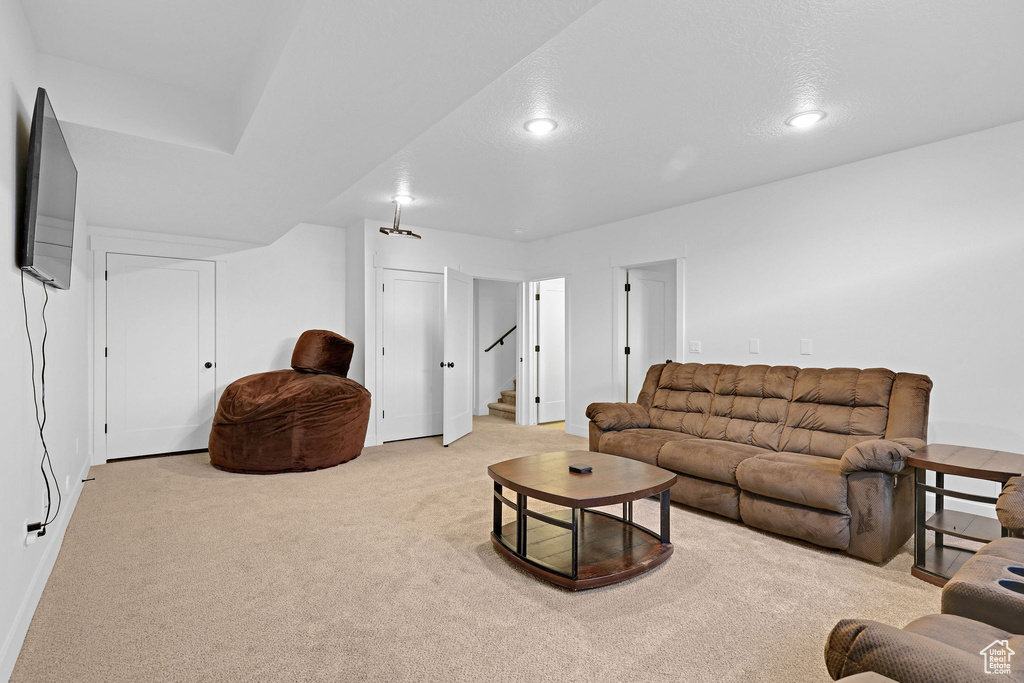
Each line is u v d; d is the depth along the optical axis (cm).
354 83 201
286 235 552
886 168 349
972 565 142
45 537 236
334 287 579
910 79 252
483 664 178
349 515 328
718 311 448
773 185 410
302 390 444
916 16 203
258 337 535
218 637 194
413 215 525
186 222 439
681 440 351
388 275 564
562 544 269
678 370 419
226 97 275
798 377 352
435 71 192
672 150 343
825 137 322
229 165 291
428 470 442
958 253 320
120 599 221
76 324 368
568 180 407
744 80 253
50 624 201
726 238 443
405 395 582
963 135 318
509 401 777
